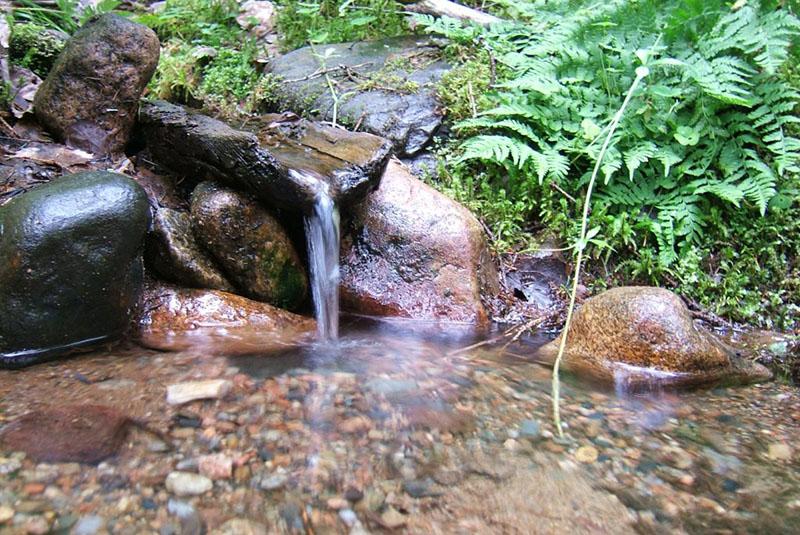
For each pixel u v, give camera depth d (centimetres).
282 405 193
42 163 296
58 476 150
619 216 337
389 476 161
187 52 436
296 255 298
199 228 277
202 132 284
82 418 177
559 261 338
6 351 224
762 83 338
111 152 315
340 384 211
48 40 372
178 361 223
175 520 139
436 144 375
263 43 485
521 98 362
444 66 417
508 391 216
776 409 216
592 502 155
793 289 325
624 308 259
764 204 312
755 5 338
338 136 318
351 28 483
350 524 142
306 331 275
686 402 220
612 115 349
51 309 228
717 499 159
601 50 359
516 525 146
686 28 350
